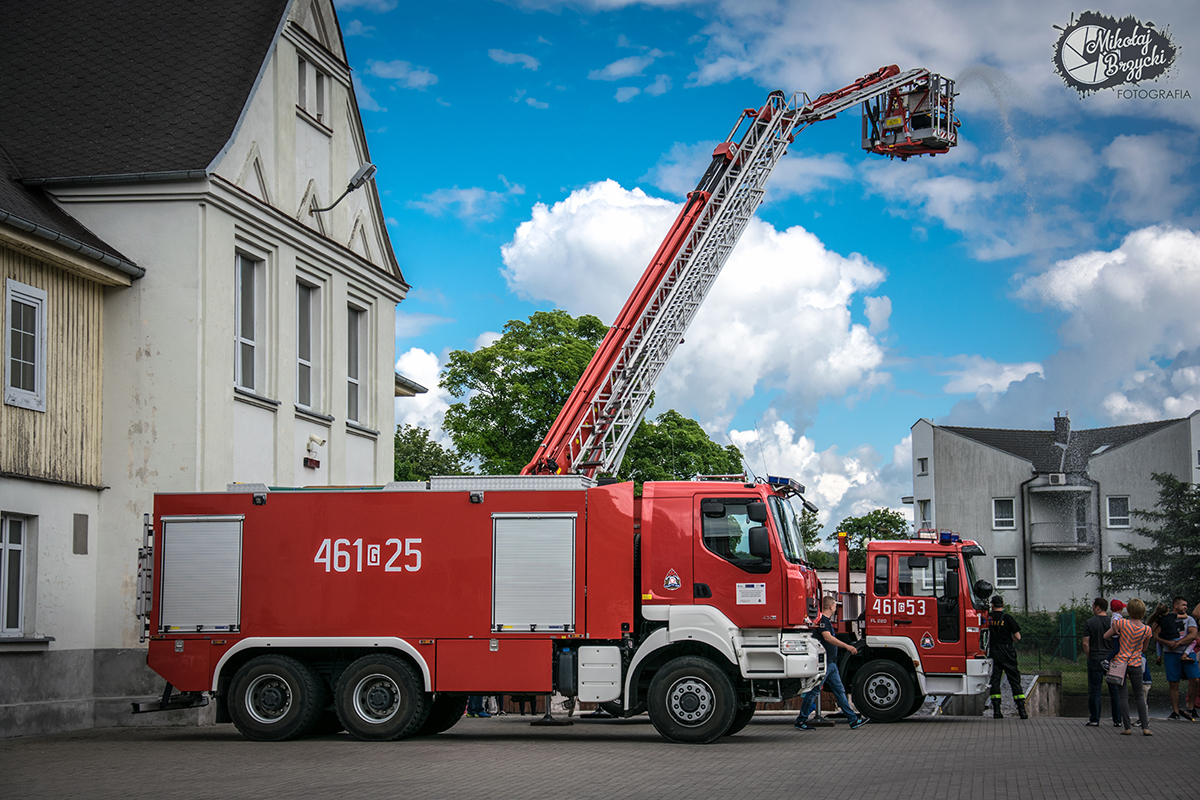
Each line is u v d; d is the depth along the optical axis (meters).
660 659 14.77
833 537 19.97
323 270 22.09
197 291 18.00
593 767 11.82
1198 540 47.16
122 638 17.52
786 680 14.51
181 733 16.25
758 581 14.32
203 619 15.07
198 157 18.44
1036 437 63.16
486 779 10.83
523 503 14.73
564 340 44.41
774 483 15.11
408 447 68.81
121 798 9.58
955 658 18.88
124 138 18.94
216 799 9.52
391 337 25.12
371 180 24.31
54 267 17.08
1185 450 56.44
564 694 14.41
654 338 27.59
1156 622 19.83
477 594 14.66
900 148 33.09
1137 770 11.68
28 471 16.36
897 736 15.95
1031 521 59.31
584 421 26.95
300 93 21.83
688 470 44.50
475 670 14.57
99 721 17.28
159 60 20.22
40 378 16.67
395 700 14.66
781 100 30.16
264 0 20.91
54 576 16.80
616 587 14.47
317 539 15.02
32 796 9.73
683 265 28.25
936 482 62.97
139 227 18.20
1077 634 44.59
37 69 20.23
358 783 10.53
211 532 15.21
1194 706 19.22
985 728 17.44
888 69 32.47
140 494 17.77
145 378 17.95
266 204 19.67
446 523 14.82
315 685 14.81
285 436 20.34
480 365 43.25
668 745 14.20
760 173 29.39
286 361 20.52
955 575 18.97
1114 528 57.75
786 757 12.88
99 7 21.20
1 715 15.44
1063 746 14.34
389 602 14.79
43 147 18.81
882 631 19.08
